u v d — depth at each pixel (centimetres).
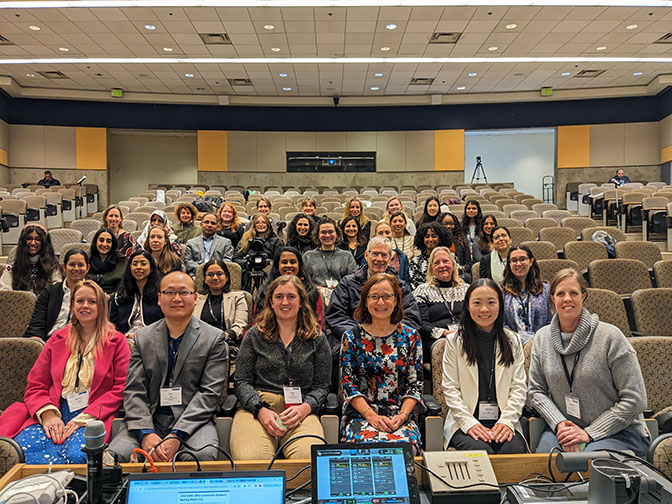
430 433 217
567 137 1381
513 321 316
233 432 221
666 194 864
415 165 1432
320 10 820
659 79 1199
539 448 208
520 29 902
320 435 217
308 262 398
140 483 124
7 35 916
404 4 800
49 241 385
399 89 1316
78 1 783
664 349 236
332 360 275
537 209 888
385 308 228
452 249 421
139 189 1606
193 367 228
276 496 124
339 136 1438
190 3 793
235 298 326
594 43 976
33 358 242
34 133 1346
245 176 1433
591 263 398
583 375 211
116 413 232
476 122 1416
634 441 199
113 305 323
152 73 1159
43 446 210
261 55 1034
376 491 129
